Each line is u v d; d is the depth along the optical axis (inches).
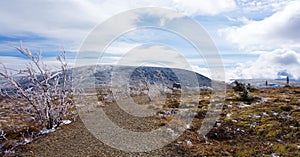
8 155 398.3
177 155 396.5
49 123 562.9
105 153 398.9
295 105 834.2
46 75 603.8
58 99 642.8
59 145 439.8
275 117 650.2
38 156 391.5
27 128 538.6
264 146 453.7
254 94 1261.1
